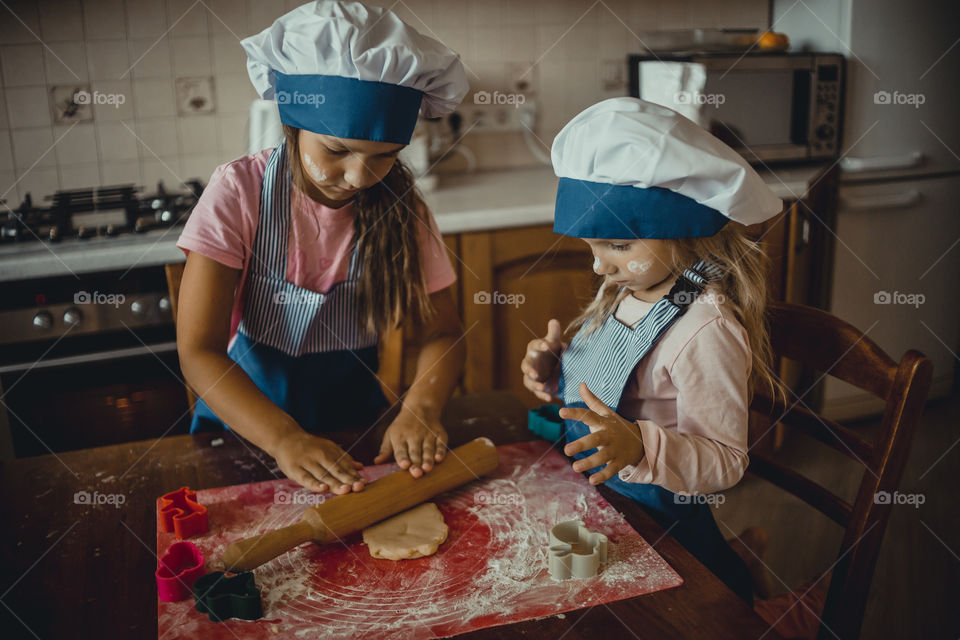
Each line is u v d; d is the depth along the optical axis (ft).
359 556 2.74
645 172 2.89
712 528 3.47
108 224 6.68
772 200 3.12
